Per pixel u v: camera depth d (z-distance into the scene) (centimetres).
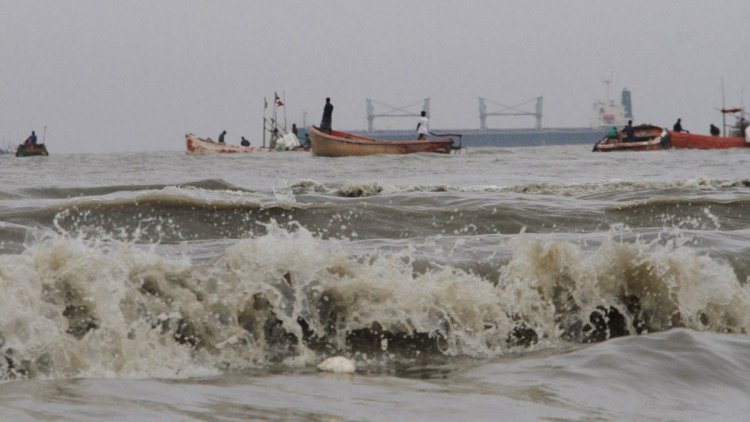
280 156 15712
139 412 1081
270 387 1289
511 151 19450
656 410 1289
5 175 8012
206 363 1544
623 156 13200
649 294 2011
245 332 1664
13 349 1416
